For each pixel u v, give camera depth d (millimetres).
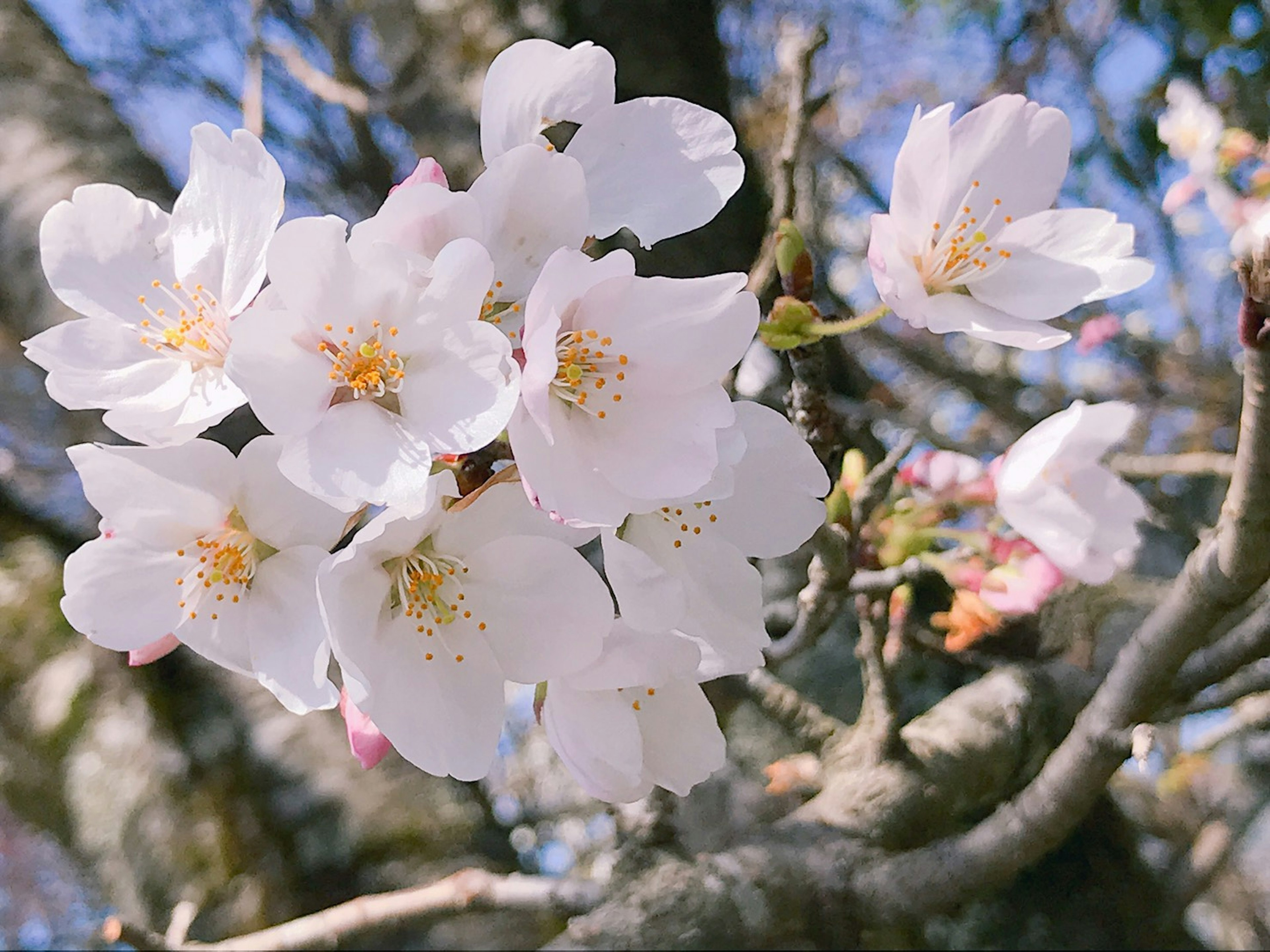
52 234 140
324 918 213
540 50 135
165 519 129
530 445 117
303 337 119
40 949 654
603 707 131
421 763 122
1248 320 120
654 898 208
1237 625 239
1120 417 189
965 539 220
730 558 139
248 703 340
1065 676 264
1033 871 280
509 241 128
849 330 146
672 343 124
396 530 122
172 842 306
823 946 210
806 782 243
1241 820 405
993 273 145
